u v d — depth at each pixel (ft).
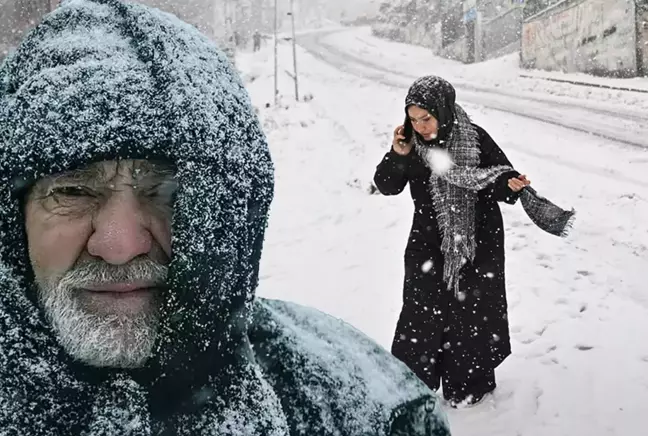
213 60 3.42
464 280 10.86
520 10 103.86
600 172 30.63
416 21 167.02
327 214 25.23
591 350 13.62
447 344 11.17
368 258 19.89
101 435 3.08
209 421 3.25
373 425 3.63
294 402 3.59
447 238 10.68
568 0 80.28
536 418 11.16
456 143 10.62
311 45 162.09
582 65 77.46
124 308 3.10
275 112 56.70
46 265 3.14
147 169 3.18
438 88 10.57
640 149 35.17
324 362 3.83
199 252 3.11
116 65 3.13
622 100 54.44
